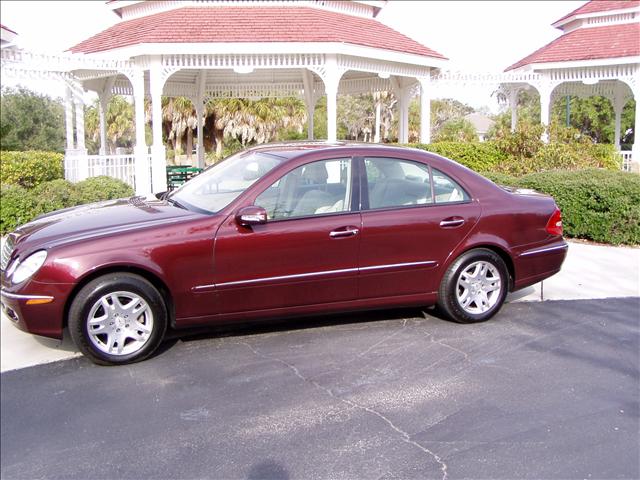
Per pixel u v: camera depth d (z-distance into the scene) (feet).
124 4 59.16
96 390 15.55
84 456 12.69
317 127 153.58
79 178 46.52
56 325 16.38
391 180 19.48
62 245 16.43
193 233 17.17
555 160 47.85
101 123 63.98
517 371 16.60
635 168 58.70
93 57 49.73
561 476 11.82
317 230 18.11
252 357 17.53
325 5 58.85
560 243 21.39
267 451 12.73
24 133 119.03
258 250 17.62
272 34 49.98
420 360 17.30
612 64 59.77
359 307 19.13
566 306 22.65
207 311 17.57
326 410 14.39
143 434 13.47
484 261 20.13
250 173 19.66
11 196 34.04
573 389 15.53
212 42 48.39
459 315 20.06
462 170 20.42
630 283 25.88
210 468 12.19
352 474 11.92
